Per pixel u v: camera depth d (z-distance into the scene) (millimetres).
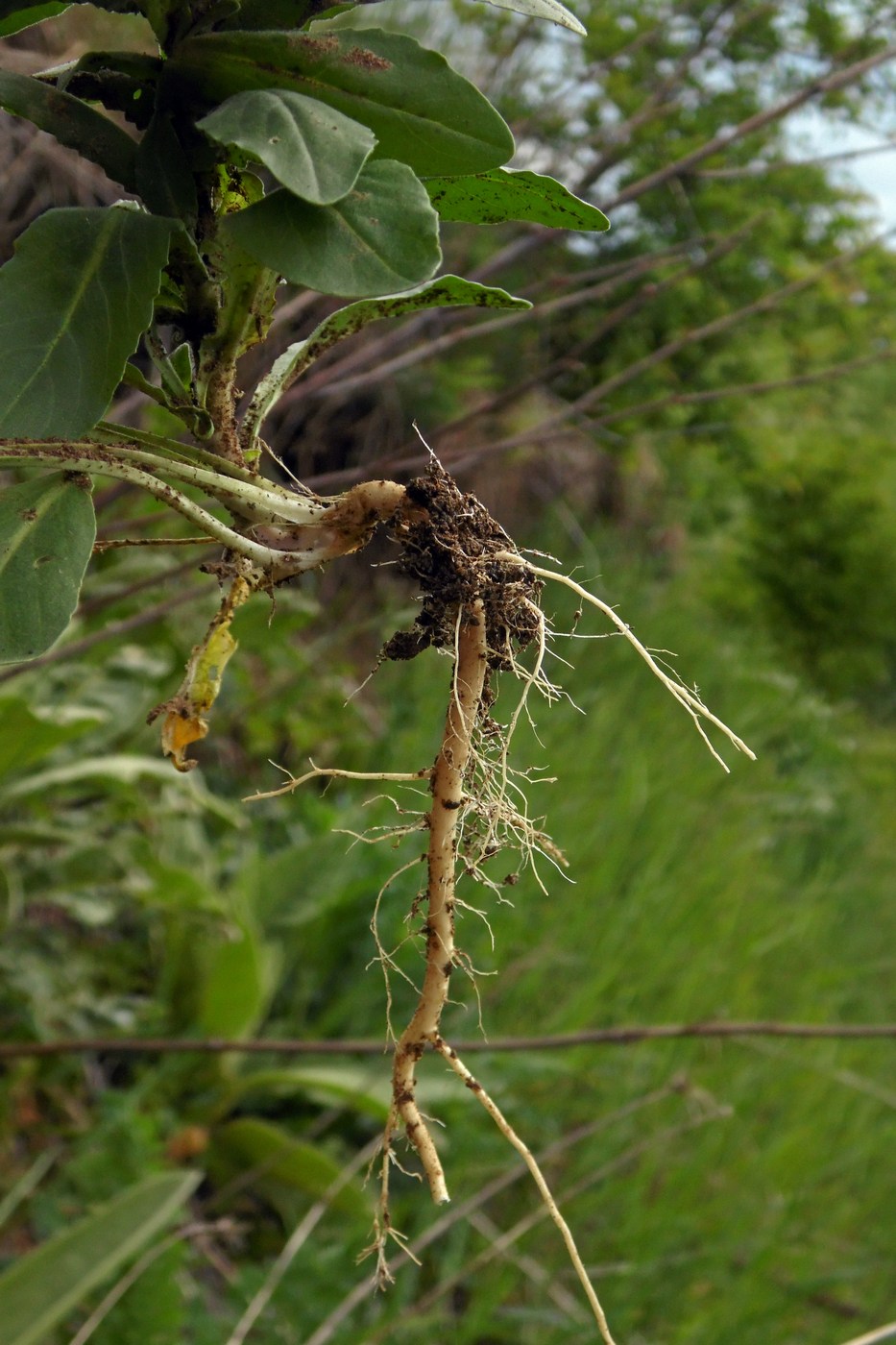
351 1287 1593
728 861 3021
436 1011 785
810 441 5473
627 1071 2150
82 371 707
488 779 807
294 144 693
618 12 2686
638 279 3160
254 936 1827
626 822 2793
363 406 3041
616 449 3668
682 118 2689
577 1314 1704
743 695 4492
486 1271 1789
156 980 2018
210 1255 1689
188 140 728
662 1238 1831
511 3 737
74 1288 1167
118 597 1424
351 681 3053
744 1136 2129
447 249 2799
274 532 748
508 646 788
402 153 715
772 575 5754
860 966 3010
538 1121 1940
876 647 5895
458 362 2975
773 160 3074
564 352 3016
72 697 1762
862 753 5273
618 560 4957
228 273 732
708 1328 1810
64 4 742
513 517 4609
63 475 723
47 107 727
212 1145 1827
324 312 1879
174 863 2035
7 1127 1671
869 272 3527
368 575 3555
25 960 1658
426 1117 787
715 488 5449
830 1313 1979
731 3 2141
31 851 1692
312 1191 1807
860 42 2135
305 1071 1883
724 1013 2225
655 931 2510
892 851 4195
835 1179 2250
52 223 714
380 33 715
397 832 791
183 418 740
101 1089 1805
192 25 727
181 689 755
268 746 2516
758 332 3662
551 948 2336
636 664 4176
